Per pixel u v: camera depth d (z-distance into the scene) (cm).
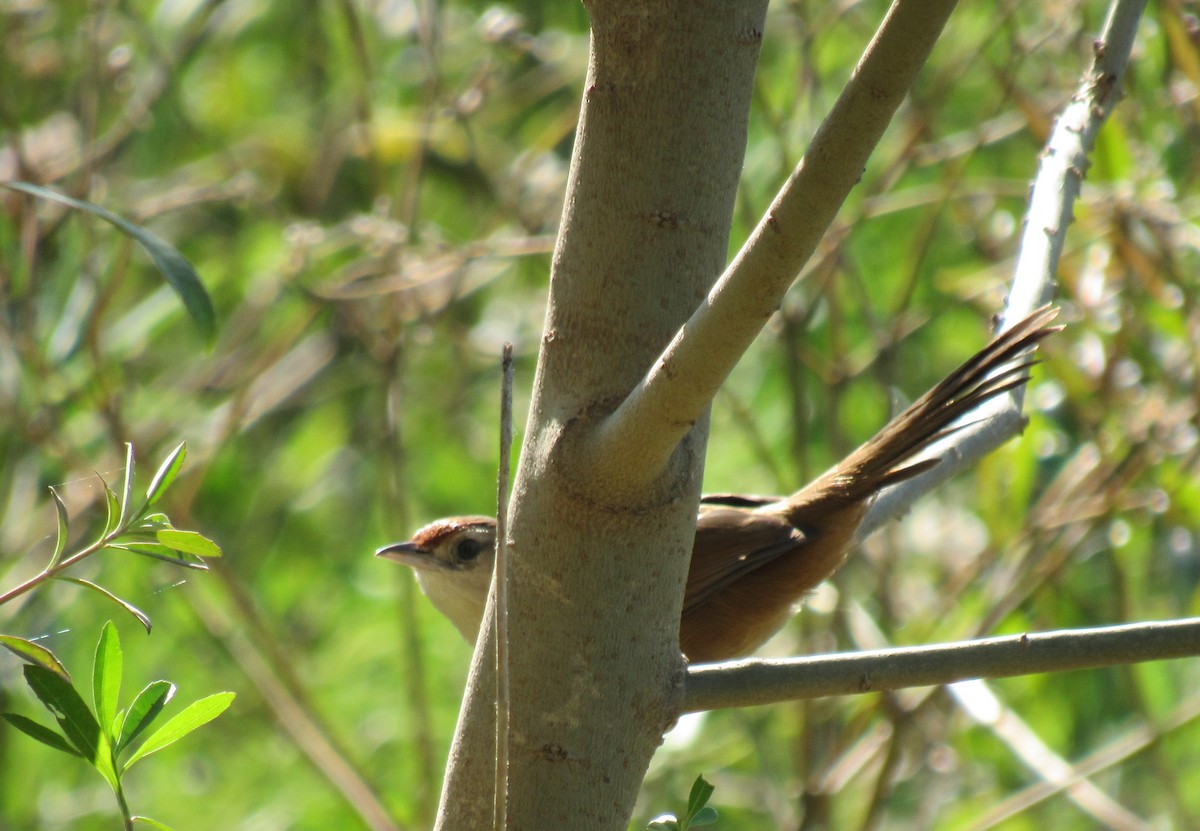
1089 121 616
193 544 335
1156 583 1111
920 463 610
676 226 376
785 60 1156
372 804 966
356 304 1156
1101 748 1084
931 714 1066
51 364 1048
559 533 373
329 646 1174
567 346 380
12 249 1065
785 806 1041
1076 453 1035
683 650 712
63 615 1038
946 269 1162
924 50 287
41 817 1037
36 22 1139
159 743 340
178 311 1148
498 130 1397
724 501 773
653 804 1082
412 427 1279
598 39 376
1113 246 906
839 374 1025
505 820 338
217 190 1104
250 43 1378
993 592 1004
